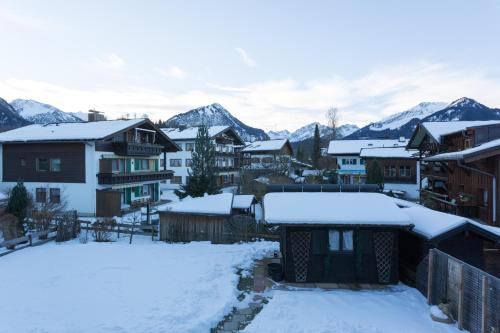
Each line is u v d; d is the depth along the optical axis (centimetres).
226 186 4959
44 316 881
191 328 827
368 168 3541
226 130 5166
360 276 1192
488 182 1736
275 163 4881
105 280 1170
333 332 818
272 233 1859
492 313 752
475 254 1112
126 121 3105
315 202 1262
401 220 1140
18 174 2852
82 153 2691
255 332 818
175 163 4725
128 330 808
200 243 1755
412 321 893
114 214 2625
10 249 1659
